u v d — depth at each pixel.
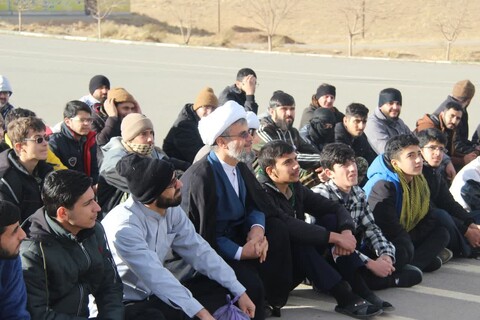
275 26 48.59
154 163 5.02
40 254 4.43
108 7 51.34
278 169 6.16
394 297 6.57
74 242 4.57
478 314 6.26
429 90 24.50
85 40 40.03
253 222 5.88
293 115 8.85
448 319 6.13
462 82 11.05
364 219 6.70
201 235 5.70
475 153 10.48
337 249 6.09
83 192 4.50
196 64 31.14
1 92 10.10
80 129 7.98
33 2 48.94
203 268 5.35
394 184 6.98
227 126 5.78
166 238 5.24
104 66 29.22
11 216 4.16
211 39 45.22
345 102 21.80
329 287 6.07
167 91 22.91
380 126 10.16
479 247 7.74
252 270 5.70
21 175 6.04
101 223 5.10
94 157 8.17
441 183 7.60
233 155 5.82
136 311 4.99
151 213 5.12
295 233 5.99
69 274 4.53
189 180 5.74
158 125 16.94
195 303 4.96
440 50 43.28
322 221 6.42
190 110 9.65
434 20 52.31
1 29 43.44
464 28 50.53
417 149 6.93
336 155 6.56
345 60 35.19
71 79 25.08
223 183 5.86
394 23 52.34
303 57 36.06
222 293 5.38
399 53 41.12
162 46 38.91
